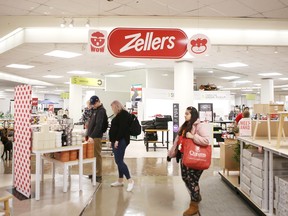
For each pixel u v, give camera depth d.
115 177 5.63
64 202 4.07
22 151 4.56
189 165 3.56
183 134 3.76
